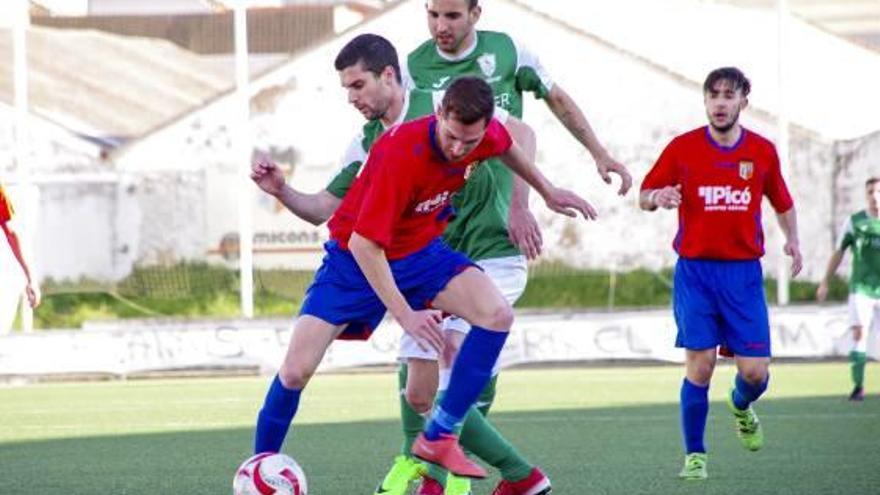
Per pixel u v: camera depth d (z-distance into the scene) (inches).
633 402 1446.9
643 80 2301.9
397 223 646.5
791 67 2390.5
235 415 1389.0
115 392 1744.6
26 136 1966.0
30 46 3014.3
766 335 896.3
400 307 621.6
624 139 2304.4
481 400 756.0
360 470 931.3
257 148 2418.8
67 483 881.5
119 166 2459.4
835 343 1995.6
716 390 1576.0
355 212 656.4
